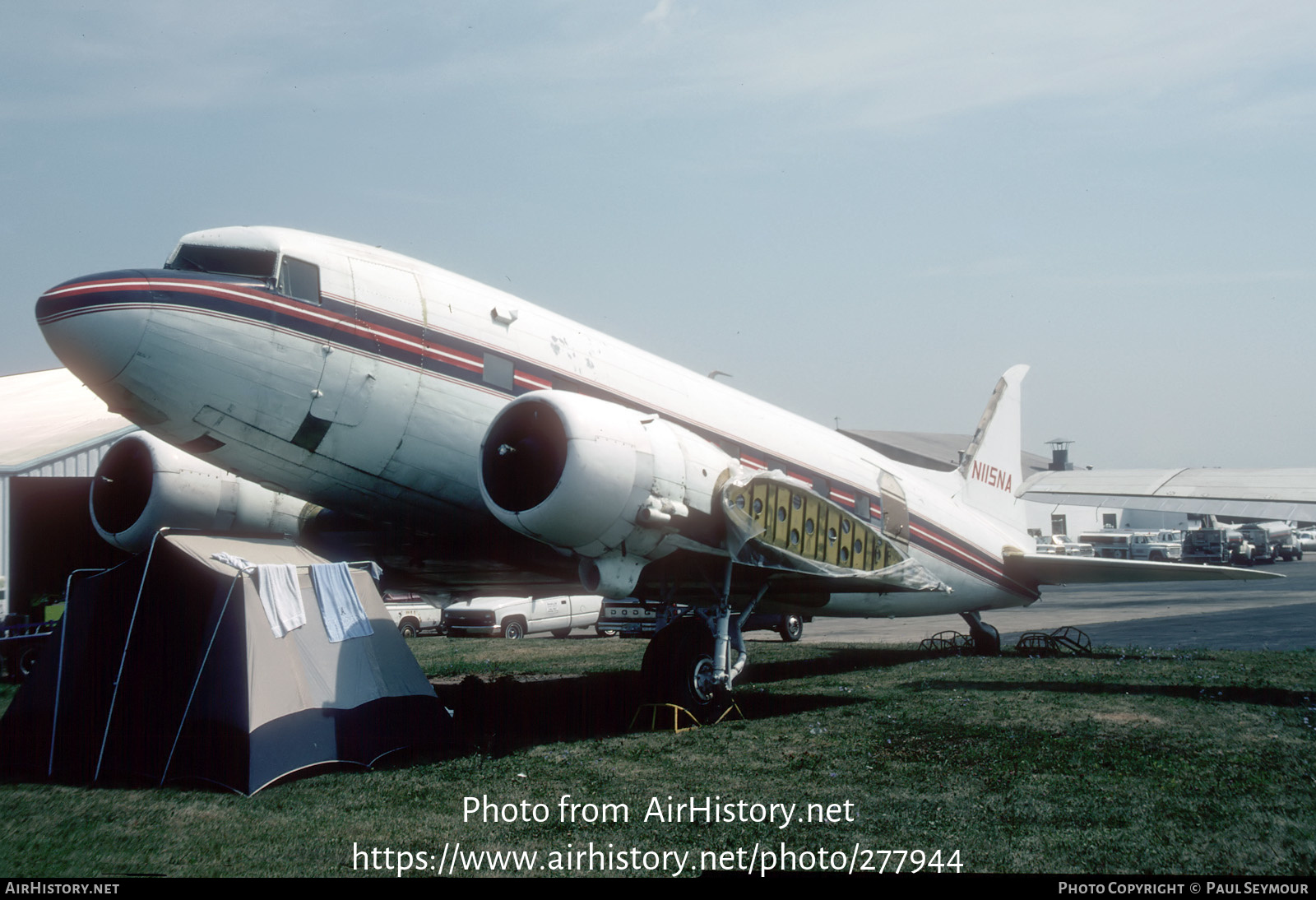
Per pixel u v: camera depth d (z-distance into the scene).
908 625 25.33
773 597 12.29
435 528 10.09
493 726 9.37
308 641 7.47
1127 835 5.43
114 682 7.28
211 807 6.25
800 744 8.28
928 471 15.45
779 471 10.32
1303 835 5.40
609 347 10.85
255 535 8.36
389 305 8.98
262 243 8.54
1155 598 32.59
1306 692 10.73
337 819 5.96
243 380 8.19
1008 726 8.80
